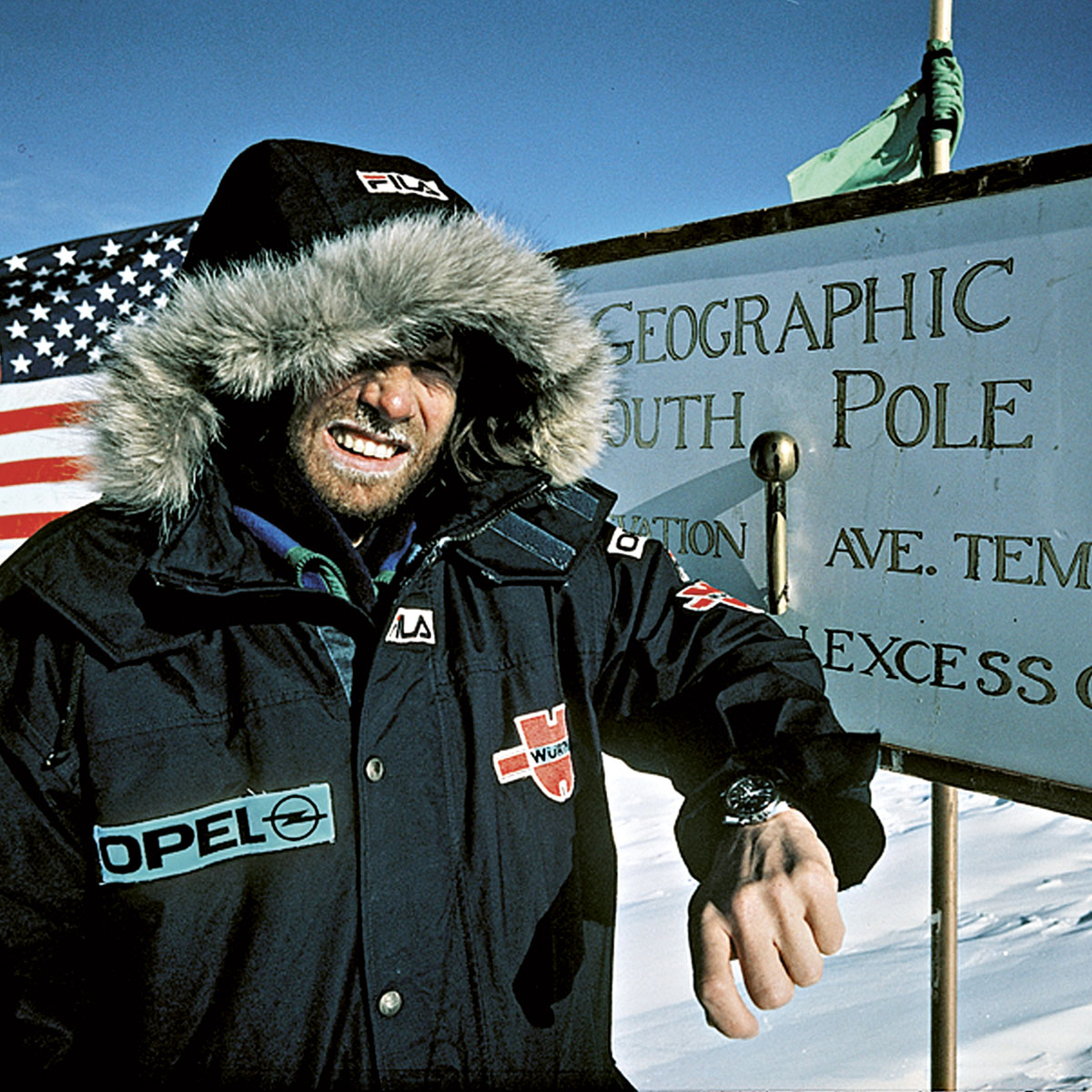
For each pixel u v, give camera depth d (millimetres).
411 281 1031
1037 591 1306
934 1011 1569
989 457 1346
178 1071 903
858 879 951
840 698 1564
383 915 955
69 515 1016
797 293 1574
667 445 1818
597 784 1175
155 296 4344
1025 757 1331
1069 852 4992
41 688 893
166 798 900
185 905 899
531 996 1048
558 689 1149
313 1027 921
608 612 1221
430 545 1092
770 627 1196
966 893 4469
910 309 1424
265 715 949
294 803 940
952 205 1361
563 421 1328
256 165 1138
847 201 1479
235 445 1115
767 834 869
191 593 929
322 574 1056
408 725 1013
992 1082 2705
